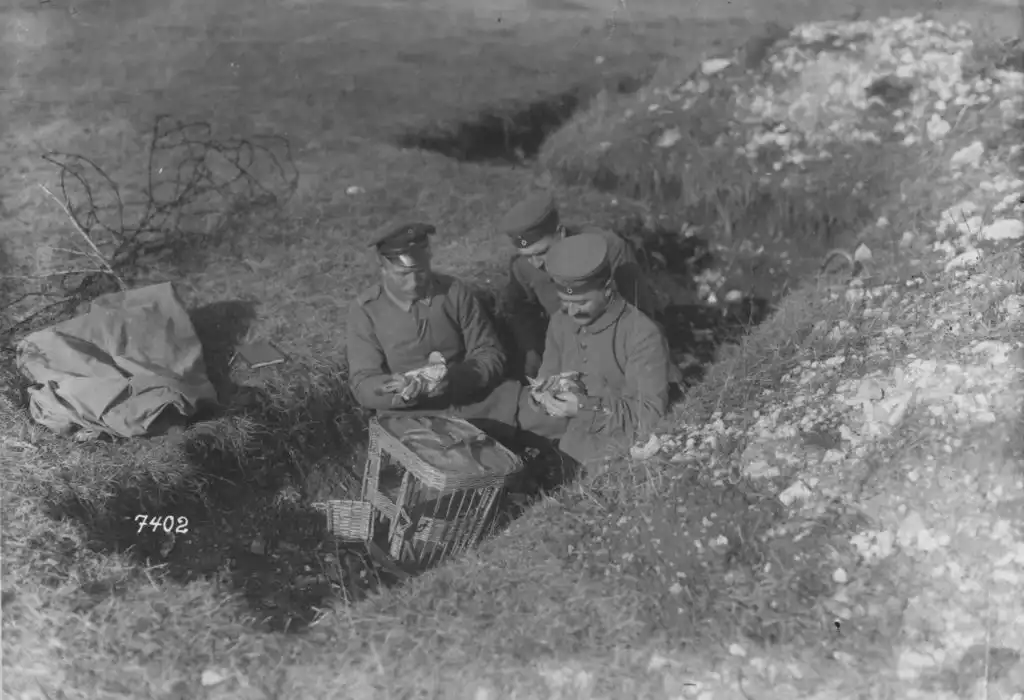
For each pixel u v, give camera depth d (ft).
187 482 12.02
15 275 14.61
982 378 12.02
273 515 12.22
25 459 11.94
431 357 11.94
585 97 18.22
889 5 18.78
